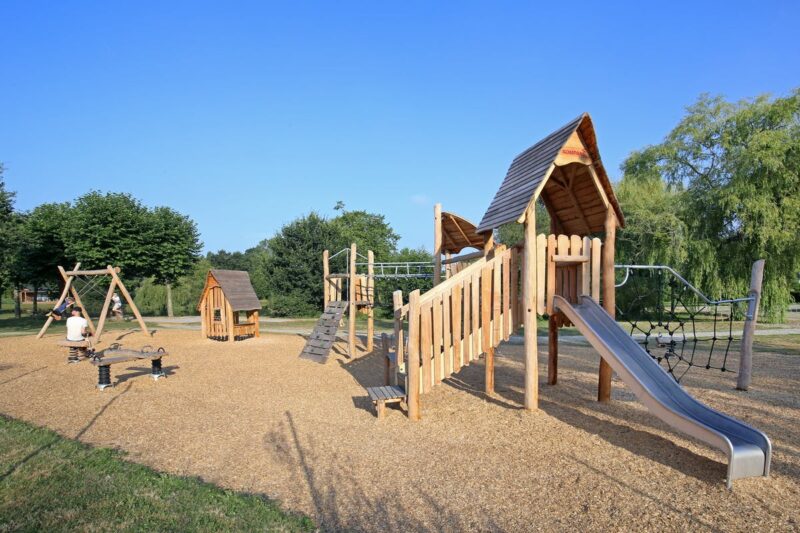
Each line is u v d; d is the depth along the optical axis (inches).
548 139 308.3
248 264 2618.1
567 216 353.1
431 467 200.1
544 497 171.8
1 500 167.0
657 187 1091.9
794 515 156.2
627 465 199.6
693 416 211.6
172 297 1514.5
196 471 197.9
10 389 357.7
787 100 928.9
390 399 272.7
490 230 304.5
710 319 1042.1
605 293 304.0
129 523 150.7
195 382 386.6
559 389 348.2
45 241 1133.7
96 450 218.4
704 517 155.6
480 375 409.4
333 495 174.6
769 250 913.5
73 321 488.7
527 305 284.4
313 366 467.5
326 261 602.9
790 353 545.3
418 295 273.3
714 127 1025.5
